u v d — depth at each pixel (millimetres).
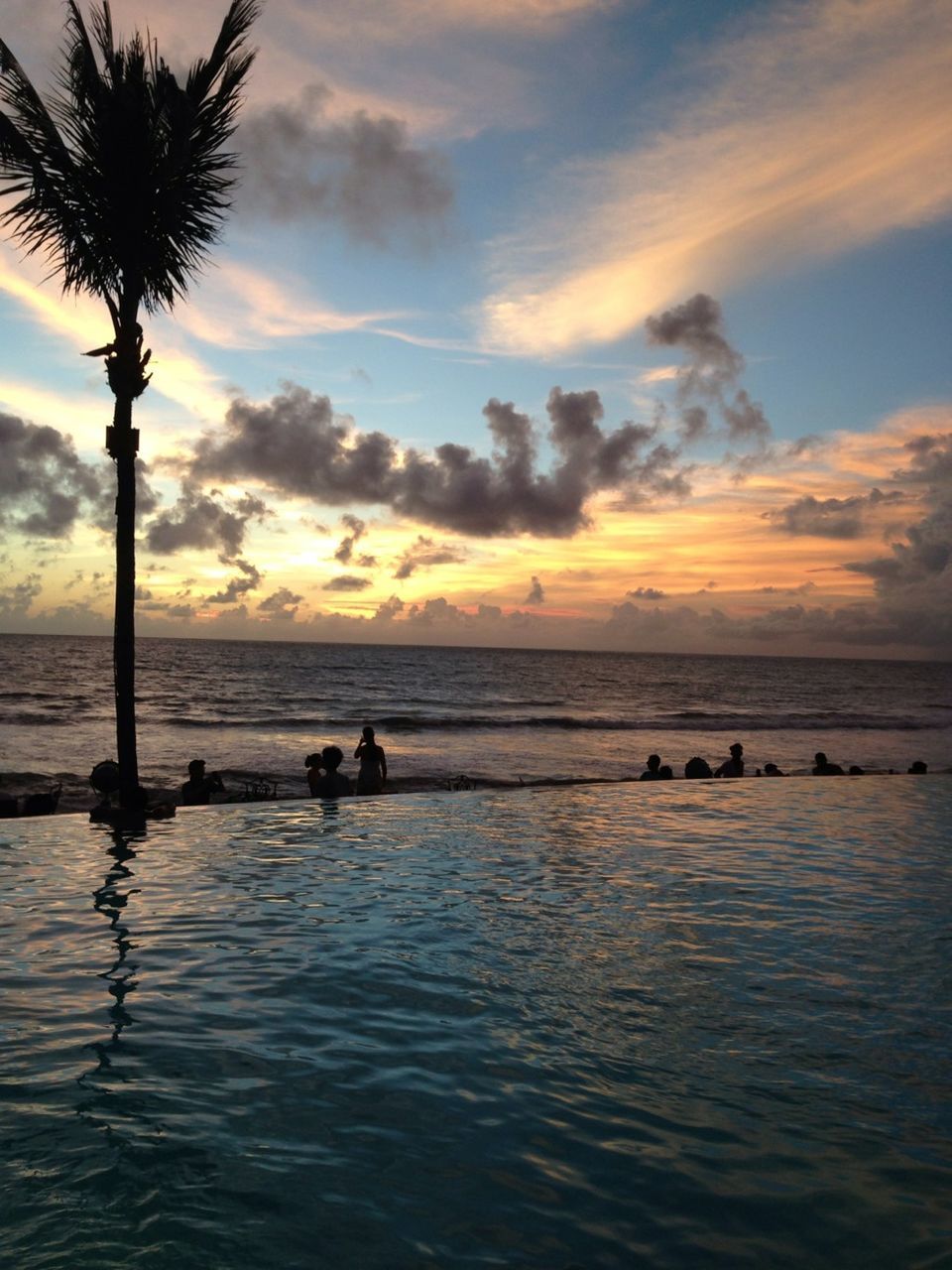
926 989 5027
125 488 11633
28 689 62125
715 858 8664
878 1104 3652
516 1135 3357
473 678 103625
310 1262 2584
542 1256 2641
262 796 12688
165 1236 2684
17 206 11430
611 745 39969
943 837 10062
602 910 6641
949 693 113875
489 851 8828
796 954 5629
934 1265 2623
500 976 5129
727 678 132125
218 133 12250
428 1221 2803
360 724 45281
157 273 12242
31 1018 4395
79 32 11516
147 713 48000
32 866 7926
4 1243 2629
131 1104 3520
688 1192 3000
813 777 16438
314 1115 3471
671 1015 4586
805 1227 2807
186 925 6105
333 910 6535
